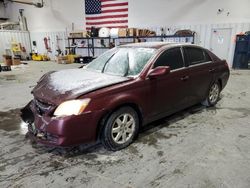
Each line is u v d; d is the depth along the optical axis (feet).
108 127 8.15
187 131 10.34
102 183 6.70
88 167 7.55
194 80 11.49
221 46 32.89
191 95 11.64
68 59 42.75
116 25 41.39
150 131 10.36
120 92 8.28
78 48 47.26
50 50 52.47
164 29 36.73
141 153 8.42
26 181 6.83
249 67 30.37
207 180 6.77
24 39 53.62
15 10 55.01
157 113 10.02
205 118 11.96
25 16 53.93
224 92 17.84
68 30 48.03
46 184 6.69
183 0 34.14
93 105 7.59
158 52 9.95
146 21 38.29
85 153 8.47
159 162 7.79
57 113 7.39
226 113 12.74
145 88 9.09
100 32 39.83
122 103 8.30
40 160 8.02
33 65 39.45
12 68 34.71
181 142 9.26
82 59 43.01
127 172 7.24
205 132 10.21
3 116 12.88
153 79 9.37
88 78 9.25
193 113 12.73
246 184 6.57
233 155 8.18
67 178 6.97
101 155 8.32
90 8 43.24
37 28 52.95
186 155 8.23
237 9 30.55
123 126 8.68
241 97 16.24
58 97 7.73
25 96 17.40
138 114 9.37
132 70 9.60
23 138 9.88
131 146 8.98
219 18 32.09
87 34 41.65
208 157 8.06
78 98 7.50
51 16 49.65
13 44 49.93
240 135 9.87
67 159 8.07
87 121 7.56
